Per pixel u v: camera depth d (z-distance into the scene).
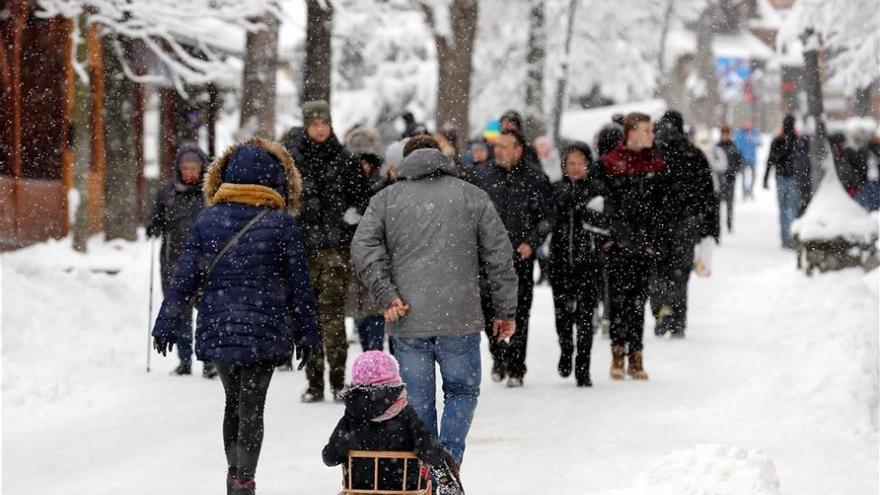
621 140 18.75
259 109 35.78
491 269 11.82
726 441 13.98
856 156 37.94
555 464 12.86
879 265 26.61
